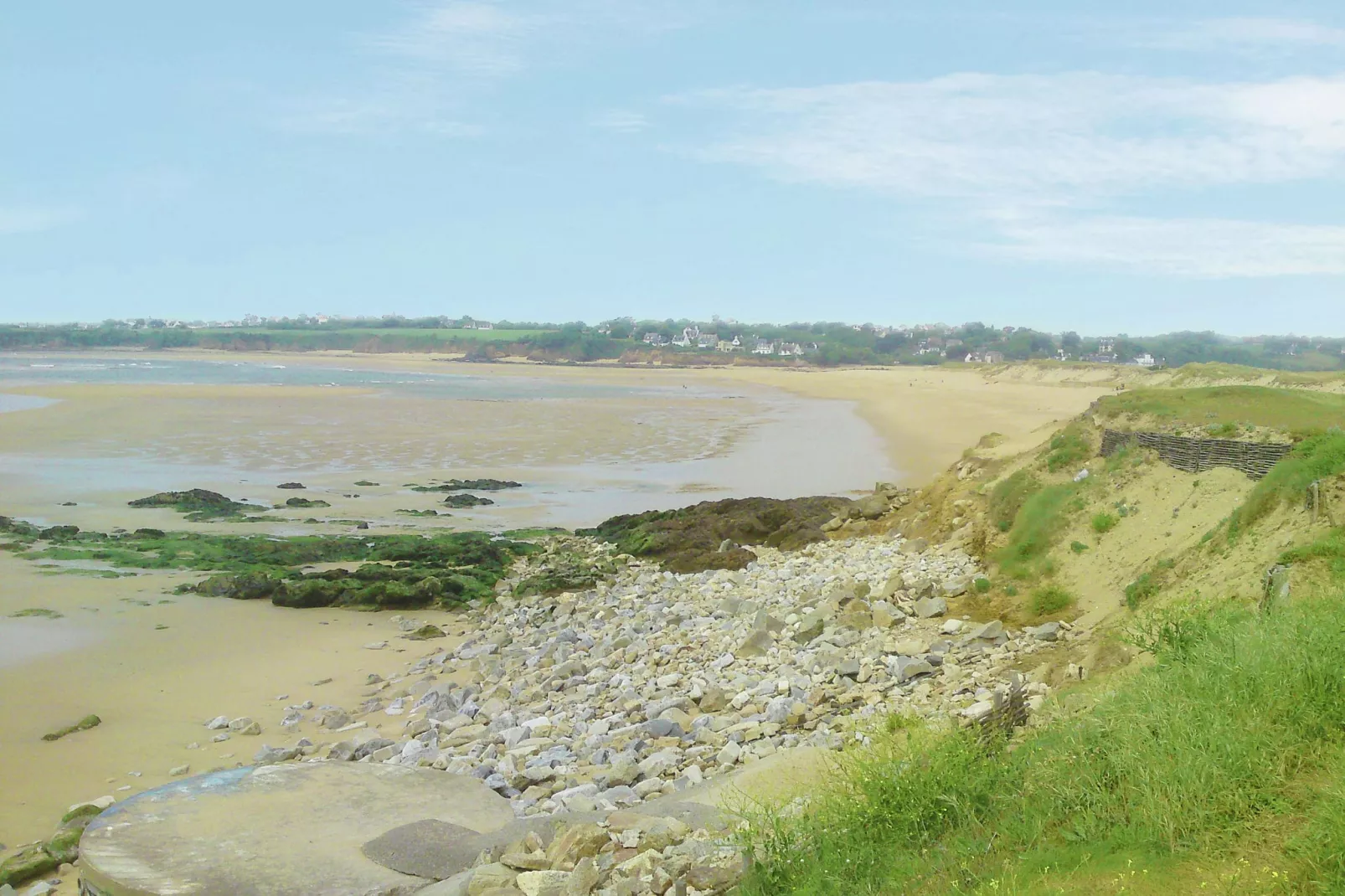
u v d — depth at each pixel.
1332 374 53.66
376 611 24.52
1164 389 25.11
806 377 149.00
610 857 8.33
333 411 71.81
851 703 14.50
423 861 9.08
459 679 19.05
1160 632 10.73
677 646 18.89
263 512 36.00
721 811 9.30
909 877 7.18
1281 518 14.34
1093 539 20.11
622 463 49.59
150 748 15.33
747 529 30.27
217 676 18.97
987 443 31.52
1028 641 16.61
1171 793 6.80
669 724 14.26
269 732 16.16
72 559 27.80
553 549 30.38
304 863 9.12
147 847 9.42
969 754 8.45
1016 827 7.39
